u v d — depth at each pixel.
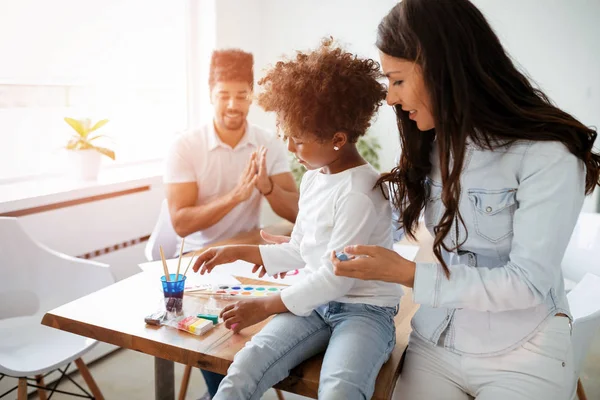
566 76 3.23
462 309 1.21
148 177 2.71
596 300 1.60
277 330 1.12
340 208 1.18
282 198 2.19
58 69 2.52
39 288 1.94
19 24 2.33
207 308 1.32
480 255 1.19
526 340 1.15
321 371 1.05
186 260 1.72
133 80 2.93
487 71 1.07
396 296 1.23
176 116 3.26
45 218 2.21
